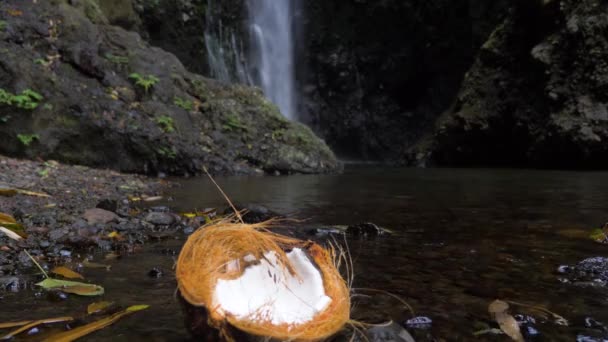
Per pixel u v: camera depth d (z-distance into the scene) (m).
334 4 18.91
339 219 3.75
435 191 6.00
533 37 12.36
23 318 1.62
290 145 9.68
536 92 12.12
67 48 8.22
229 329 1.01
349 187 6.45
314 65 19.56
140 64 9.20
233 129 9.44
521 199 5.12
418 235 3.11
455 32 17.39
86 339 1.45
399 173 9.63
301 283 1.18
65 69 8.05
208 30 15.86
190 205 4.47
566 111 11.09
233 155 8.96
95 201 4.36
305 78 19.58
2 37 7.71
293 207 4.45
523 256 2.52
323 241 2.92
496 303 1.75
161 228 3.29
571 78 11.11
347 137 19.75
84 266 2.30
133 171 7.79
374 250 2.67
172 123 8.58
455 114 13.62
